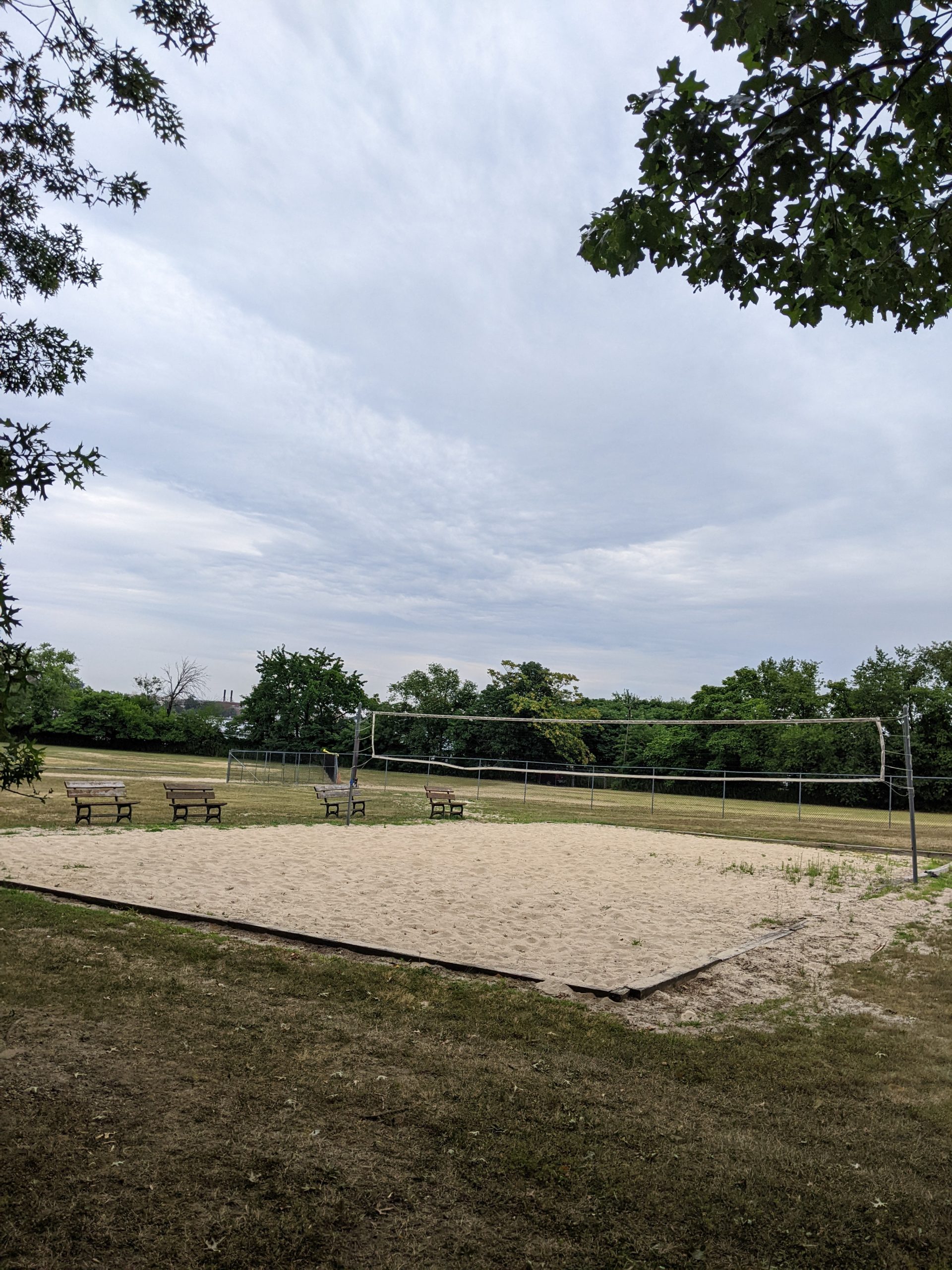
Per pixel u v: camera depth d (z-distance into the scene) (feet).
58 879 32.73
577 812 86.74
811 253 15.33
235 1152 12.12
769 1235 10.75
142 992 19.21
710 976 23.70
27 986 19.07
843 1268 10.13
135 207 20.61
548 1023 18.71
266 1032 17.15
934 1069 16.89
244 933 25.80
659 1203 11.38
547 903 33.27
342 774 145.07
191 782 99.09
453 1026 18.22
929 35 11.91
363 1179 11.62
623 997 21.11
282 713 189.16
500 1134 13.14
